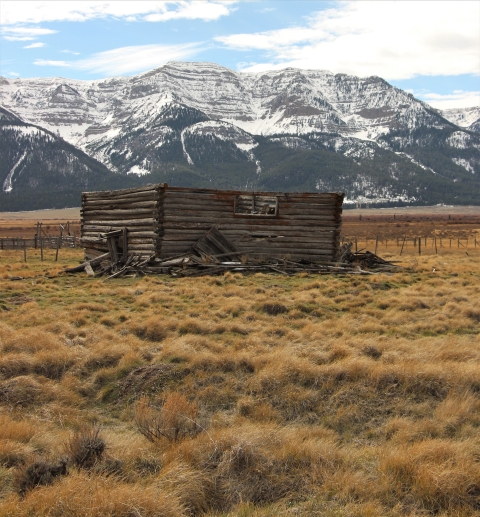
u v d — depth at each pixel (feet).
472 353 35.60
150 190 88.53
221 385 29.84
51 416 26.20
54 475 19.08
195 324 43.04
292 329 44.32
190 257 86.38
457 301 59.11
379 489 19.02
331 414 26.61
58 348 34.78
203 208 90.07
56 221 640.17
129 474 19.79
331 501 18.57
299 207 95.25
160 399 27.91
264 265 88.63
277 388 28.84
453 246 188.14
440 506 18.30
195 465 20.24
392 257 135.13
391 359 33.96
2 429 22.82
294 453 21.17
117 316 48.29
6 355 32.60
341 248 102.47
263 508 18.20
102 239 94.63
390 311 52.47
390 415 26.48
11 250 156.97
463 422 25.13
